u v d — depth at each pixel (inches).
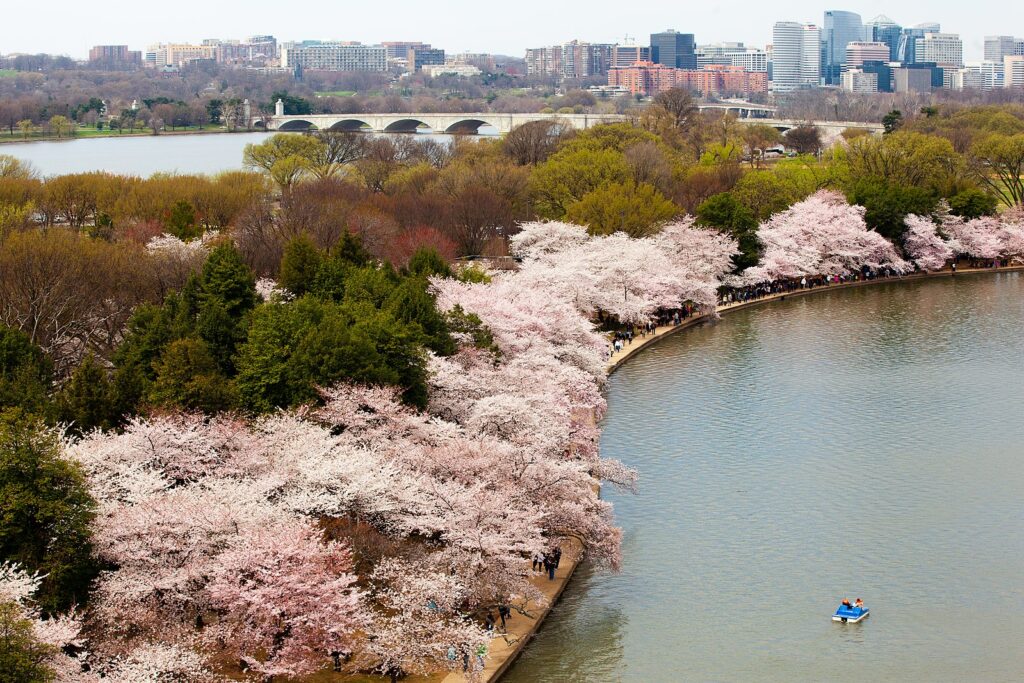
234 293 6427.2
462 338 6072.8
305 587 3518.7
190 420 4697.3
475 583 4020.7
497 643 4111.7
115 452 4352.9
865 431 6471.5
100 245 7470.5
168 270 7219.5
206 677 3425.2
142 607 3572.8
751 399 7126.0
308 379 5068.9
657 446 6225.4
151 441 4461.1
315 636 3533.5
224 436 4606.3
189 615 3681.1
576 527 4557.1
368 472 4220.0
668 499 5482.3
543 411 5319.9
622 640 4215.1
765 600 4522.6
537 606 4382.4
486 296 6835.6
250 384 5182.1
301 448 4424.2
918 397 7150.6
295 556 3629.4
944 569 4773.6
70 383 5231.3
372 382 5083.7
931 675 3991.1
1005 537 5064.0
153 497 3951.8
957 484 5659.5
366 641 3745.1
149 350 5610.2
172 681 3358.8
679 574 4731.8
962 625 4330.7
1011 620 4365.2
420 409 5295.3
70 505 3708.2
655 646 4175.7
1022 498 5482.3
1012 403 7003.0
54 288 6446.9
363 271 6619.1
